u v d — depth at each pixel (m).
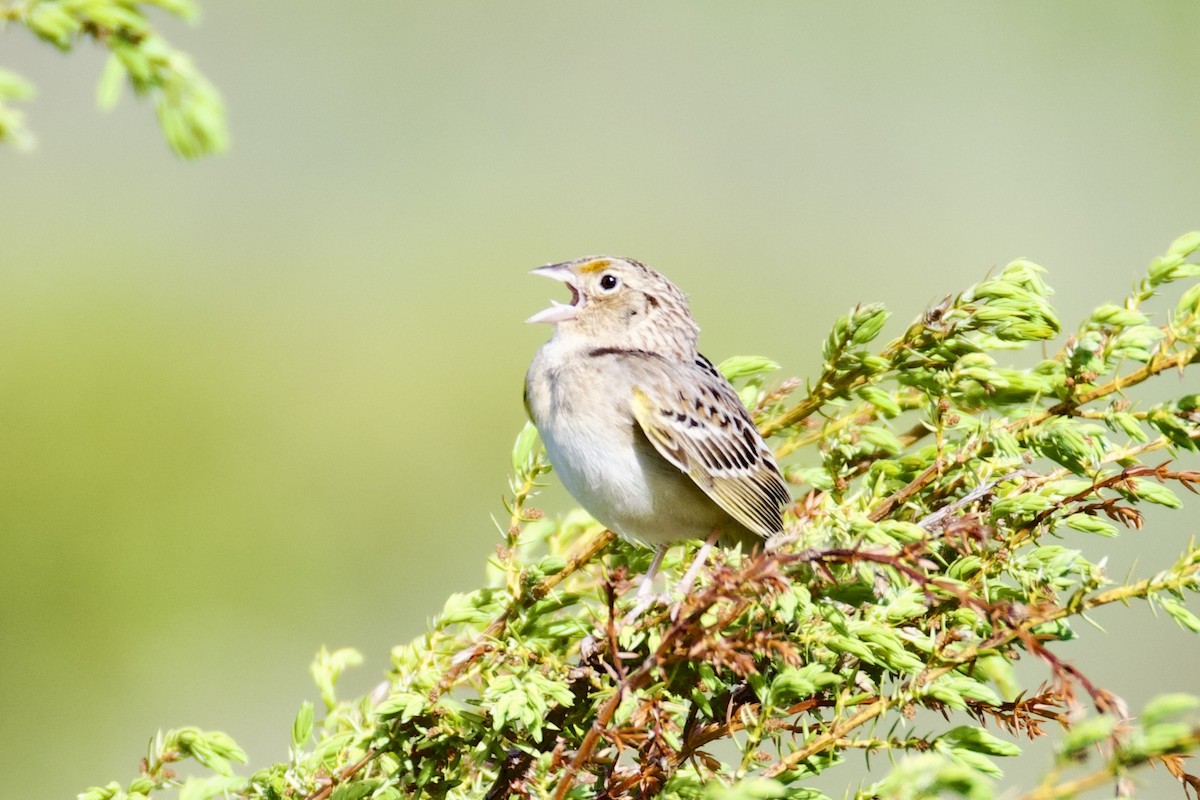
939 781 3.74
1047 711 4.89
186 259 19.45
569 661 6.14
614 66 25.98
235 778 4.74
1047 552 5.18
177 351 17.36
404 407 17.67
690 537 6.97
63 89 21.14
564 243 22.47
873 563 4.83
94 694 14.00
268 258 20.23
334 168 22.62
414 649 5.77
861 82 26.11
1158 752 3.54
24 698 13.78
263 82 23.73
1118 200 24.30
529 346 19.53
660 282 7.39
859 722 4.78
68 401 16.12
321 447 17.03
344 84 23.92
